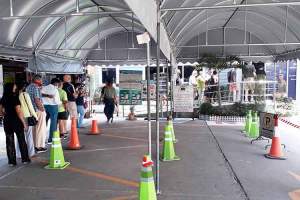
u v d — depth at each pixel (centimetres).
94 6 1083
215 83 1580
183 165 657
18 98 646
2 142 902
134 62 1536
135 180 566
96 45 1573
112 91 1300
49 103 855
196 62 1579
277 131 734
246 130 1034
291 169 631
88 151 793
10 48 945
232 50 1631
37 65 1091
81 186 536
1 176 588
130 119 1391
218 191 507
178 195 489
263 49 1628
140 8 337
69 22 1162
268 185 537
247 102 1397
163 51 674
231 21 1493
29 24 963
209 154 752
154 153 767
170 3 680
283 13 1176
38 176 589
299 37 1295
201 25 1433
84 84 1523
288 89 2153
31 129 720
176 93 1373
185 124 1238
